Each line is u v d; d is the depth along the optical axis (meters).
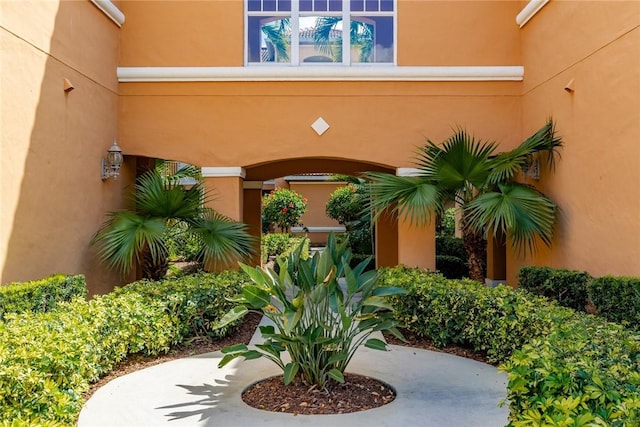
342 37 9.87
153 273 9.24
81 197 8.23
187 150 9.63
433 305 6.77
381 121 9.66
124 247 7.89
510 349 5.75
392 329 5.15
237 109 9.66
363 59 9.89
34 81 6.89
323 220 25.98
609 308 6.19
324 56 9.91
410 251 9.69
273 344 4.98
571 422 2.47
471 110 9.70
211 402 4.83
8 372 3.51
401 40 9.73
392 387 5.21
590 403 2.68
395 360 6.18
